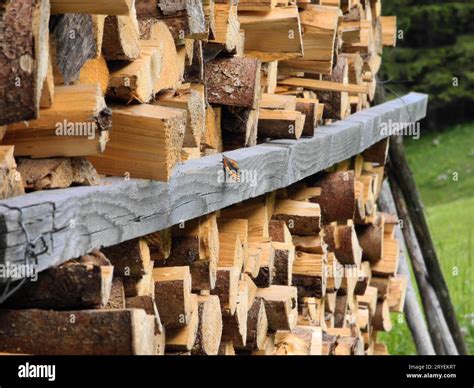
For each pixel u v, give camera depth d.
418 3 50.06
